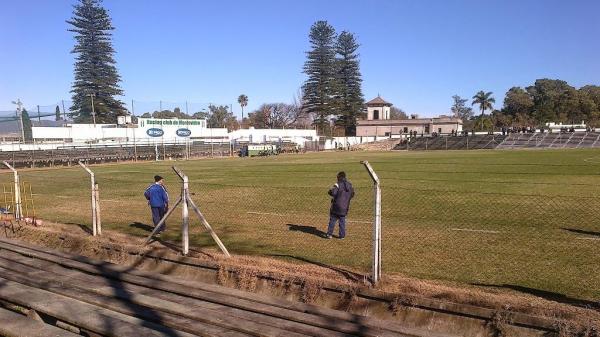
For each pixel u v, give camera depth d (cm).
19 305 708
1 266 949
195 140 6994
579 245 984
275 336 562
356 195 1817
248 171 3250
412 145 8269
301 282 764
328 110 9581
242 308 686
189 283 805
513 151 5800
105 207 1692
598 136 6981
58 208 1683
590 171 2648
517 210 1410
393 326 606
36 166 4606
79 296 744
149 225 1340
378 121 10938
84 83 7719
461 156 4738
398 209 1488
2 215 1485
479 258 906
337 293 726
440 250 973
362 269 848
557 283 747
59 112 7550
